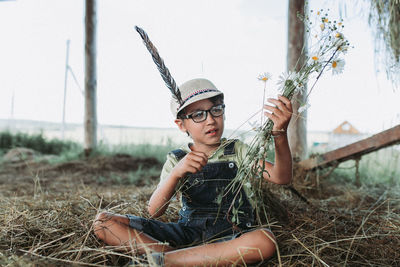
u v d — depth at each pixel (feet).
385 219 6.49
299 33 12.79
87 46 20.48
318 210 7.50
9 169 17.94
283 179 5.05
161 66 4.92
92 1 20.48
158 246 4.48
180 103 4.99
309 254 4.76
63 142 27.58
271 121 4.56
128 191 10.09
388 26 7.79
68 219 5.84
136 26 4.83
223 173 5.20
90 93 20.77
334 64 4.02
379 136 9.20
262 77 4.48
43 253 4.65
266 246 4.08
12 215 5.93
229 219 4.90
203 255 4.09
